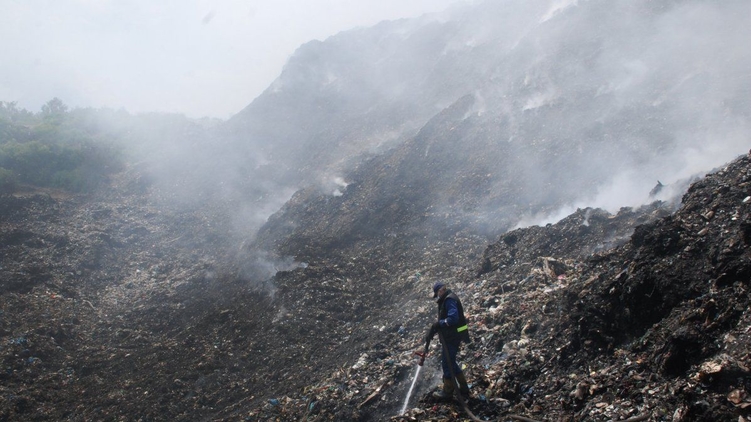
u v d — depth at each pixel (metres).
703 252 6.59
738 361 4.82
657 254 6.98
